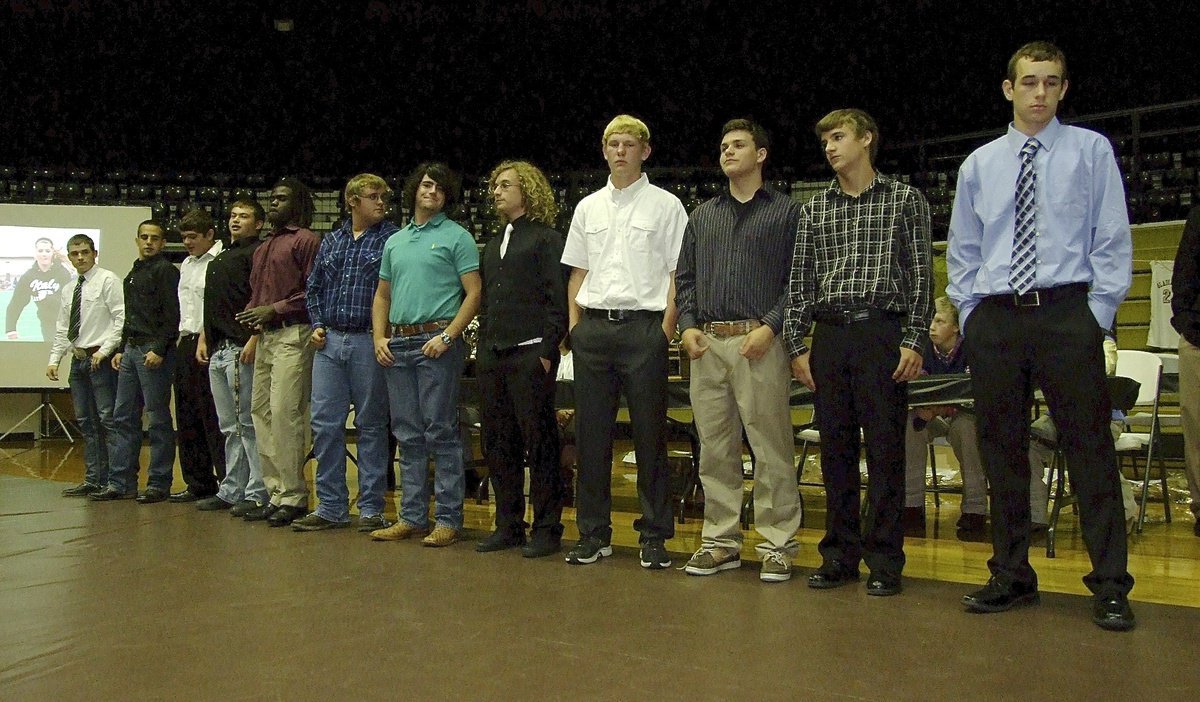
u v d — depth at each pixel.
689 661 2.04
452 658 2.06
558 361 3.45
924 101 9.44
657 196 3.32
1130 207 7.80
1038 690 1.84
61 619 2.43
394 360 3.73
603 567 3.14
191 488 4.91
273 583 2.86
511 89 10.47
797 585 2.84
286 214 4.23
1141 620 2.41
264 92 10.38
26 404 9.25
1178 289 3.91
